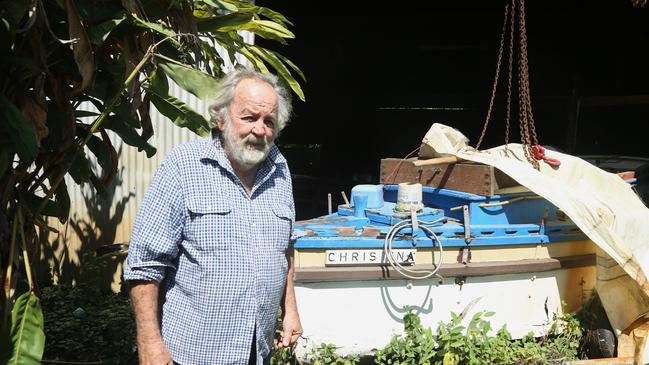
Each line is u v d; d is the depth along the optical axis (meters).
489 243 4.26
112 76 3.35
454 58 19.00
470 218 4.40
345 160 18.22
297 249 3.94
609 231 4.18
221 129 2.50
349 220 4.63
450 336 3.94
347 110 19.61
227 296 2.41
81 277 6.00
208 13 3.96
